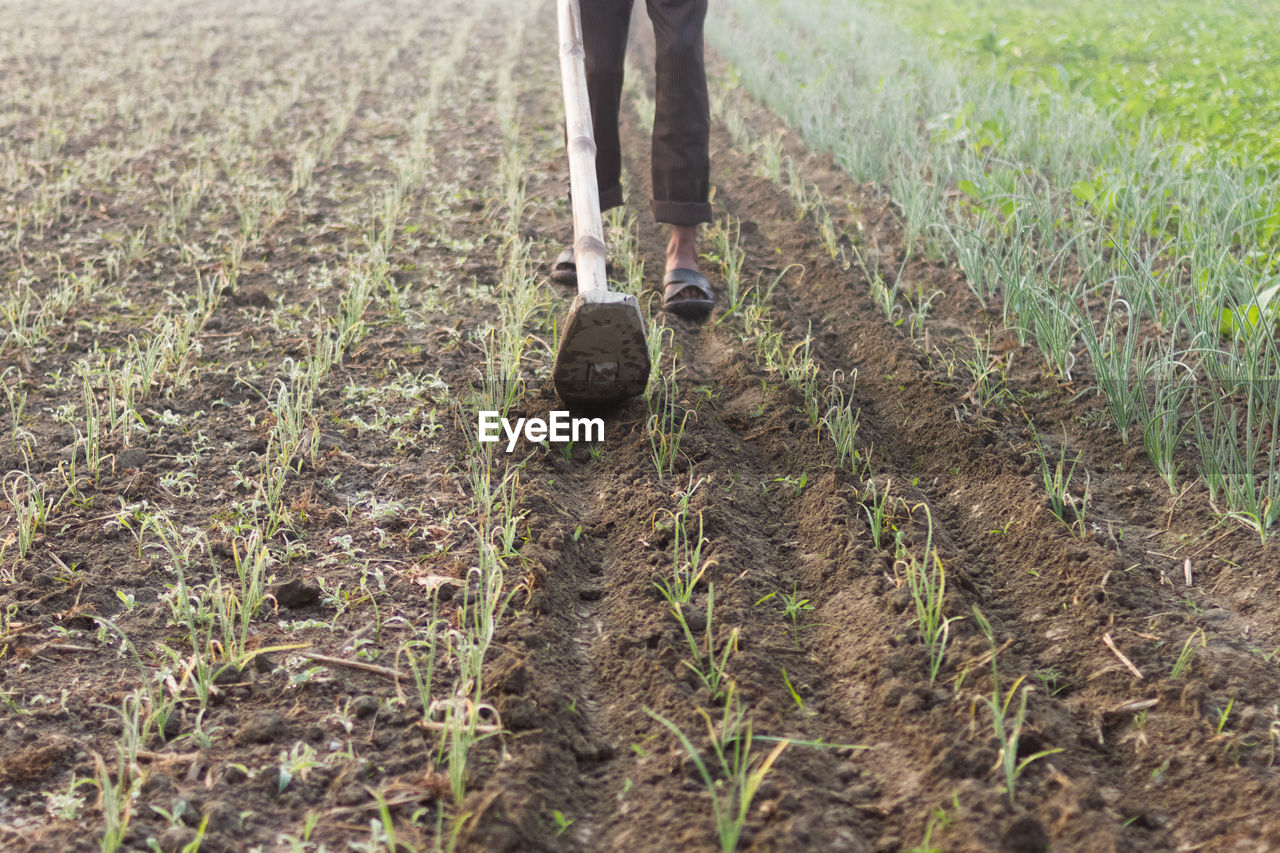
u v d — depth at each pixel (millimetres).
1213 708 1752
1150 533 2330
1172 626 1982
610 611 2111
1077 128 5254
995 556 2270
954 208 4355
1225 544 2232
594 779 1687
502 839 1493
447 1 11391
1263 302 2762
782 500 2506
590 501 2516
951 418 2773
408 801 1599
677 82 3352
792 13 10523
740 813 1498
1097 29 9750
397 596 2123
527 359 3148
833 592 2141
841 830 1545
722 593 2109
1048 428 2811
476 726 1717
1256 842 1496
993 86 6367
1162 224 3980
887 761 1687
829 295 3727
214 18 10109
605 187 3562
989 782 1606
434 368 3139
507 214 4488
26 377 3051
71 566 2178
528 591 2094
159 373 3045
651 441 2621
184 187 4906
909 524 2332
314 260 4055
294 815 1582
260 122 6004
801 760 1679
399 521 2381
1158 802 1604
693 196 3480
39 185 4898
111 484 2486
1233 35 9078
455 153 5527
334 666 1912
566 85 3105
